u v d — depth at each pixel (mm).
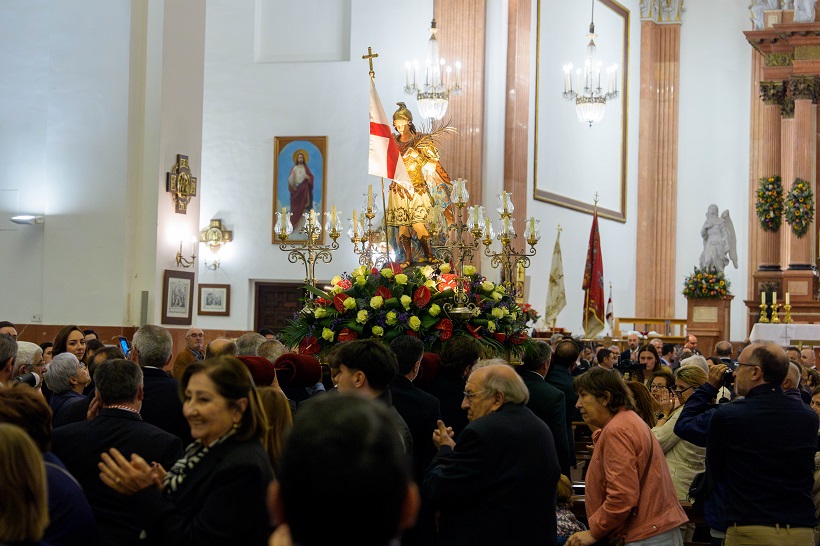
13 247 14469
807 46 25125
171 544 3643
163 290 14148
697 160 28828
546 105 22562
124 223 13969
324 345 8562
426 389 6621
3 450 3064
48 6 14508
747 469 5645
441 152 20047
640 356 11250
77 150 14219
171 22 14289
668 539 5172
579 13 24422
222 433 3740
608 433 5199
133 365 4555
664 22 28812
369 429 1912
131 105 14086
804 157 25016
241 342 7684
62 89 14320
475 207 9812
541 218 22188
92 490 4328
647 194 28281
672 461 6973
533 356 7270
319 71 21031
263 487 3643
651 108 28672
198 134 14820
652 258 28516
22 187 14500
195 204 14766
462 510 4691
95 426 4422
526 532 4629
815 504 6465
